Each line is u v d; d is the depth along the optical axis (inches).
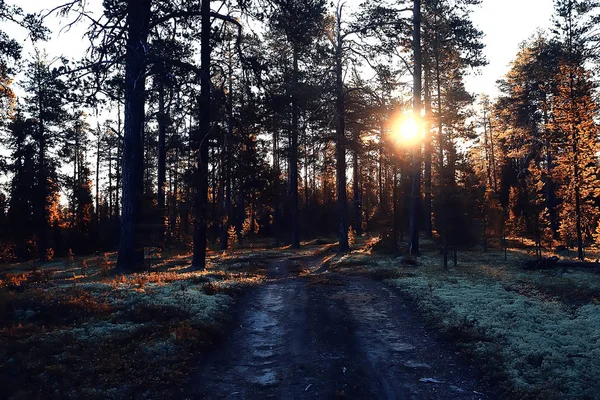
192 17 667.4
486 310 438.6
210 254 1190.9
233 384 285.7
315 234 2175.2
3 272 828.6
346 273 730.8
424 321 423.2
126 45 569.0
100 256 1194.0
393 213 1071.0
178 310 399.9
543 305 462.3
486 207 997.2
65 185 1445.6
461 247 818.2
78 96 548.4
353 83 1130.0
